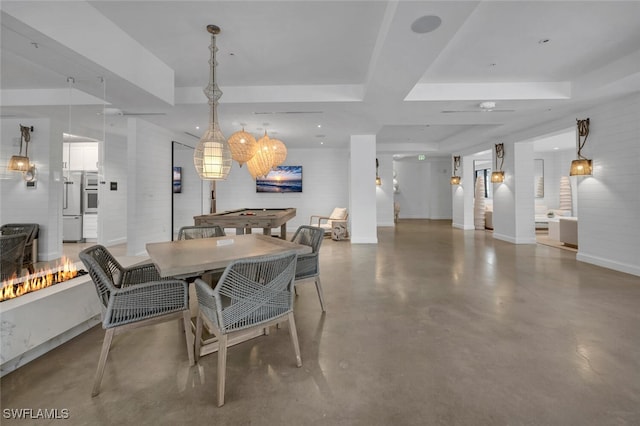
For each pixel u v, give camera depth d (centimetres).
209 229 357
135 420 151
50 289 228
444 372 190
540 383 177
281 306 192
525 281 385
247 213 548
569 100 437
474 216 966
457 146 884
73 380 183
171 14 272
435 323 262
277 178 920
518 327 252
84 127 498
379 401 164
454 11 230
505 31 296
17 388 175
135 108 420
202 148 291
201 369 196
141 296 185
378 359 206
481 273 427
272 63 371
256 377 187
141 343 231
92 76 300
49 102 344
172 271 184
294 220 927
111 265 233
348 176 922
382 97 429
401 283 382
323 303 294
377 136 861
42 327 209
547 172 966
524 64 374
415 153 1016
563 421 148
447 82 434
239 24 287
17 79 317
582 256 496
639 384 175
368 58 357
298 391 173
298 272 282
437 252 585
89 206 593
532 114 513
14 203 354
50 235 403
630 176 415
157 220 583
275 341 233
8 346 186
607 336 234
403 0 217
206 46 330
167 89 380
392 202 1052
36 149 386
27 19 216
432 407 159
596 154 466
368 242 692
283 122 575
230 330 170
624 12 265
